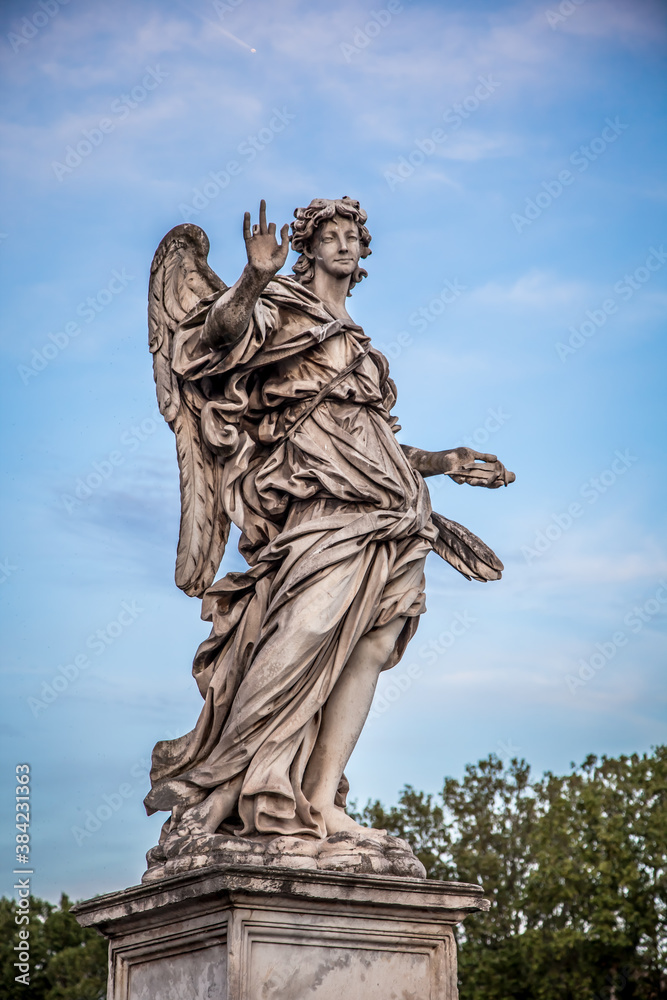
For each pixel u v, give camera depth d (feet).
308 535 21.22
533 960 96.32
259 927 18.28
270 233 21.01
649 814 100.42
